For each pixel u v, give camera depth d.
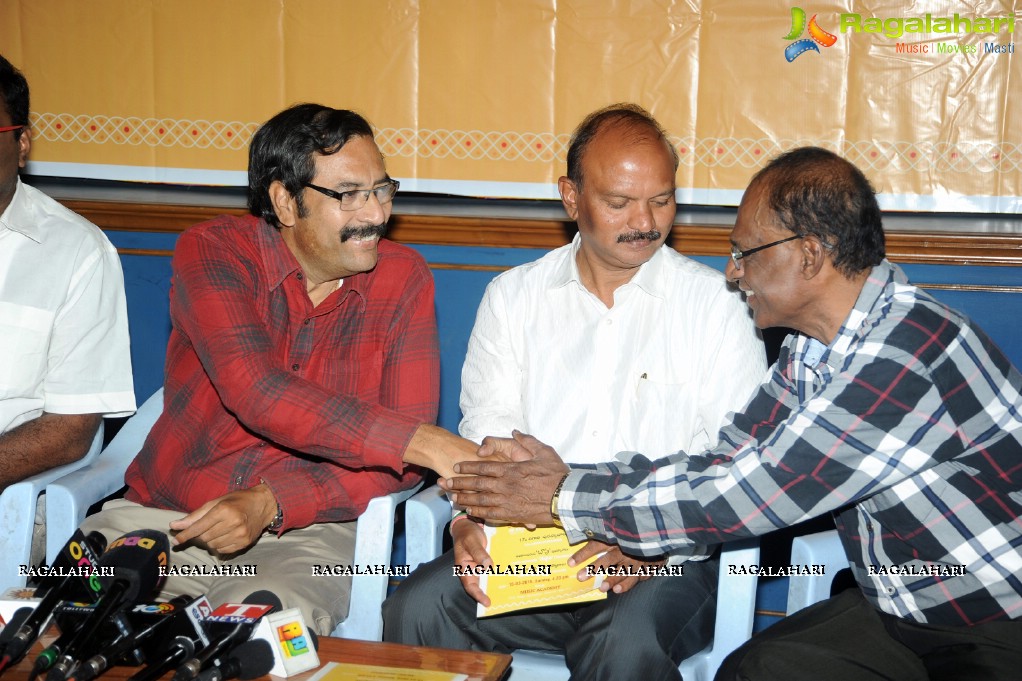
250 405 2.11
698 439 2.25
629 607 2.04
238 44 3.11
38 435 2.42
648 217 2.08
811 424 1.73
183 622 1.63
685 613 2.08
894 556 1.84
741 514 1.78
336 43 3.06
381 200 2.20
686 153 2.96
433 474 3.10
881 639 1.94
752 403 2.11
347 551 2.31
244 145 3.15
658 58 2.94
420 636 2.14
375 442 2.07
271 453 2.31
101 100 3.19
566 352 2.30
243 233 2.32
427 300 2.40
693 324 2.23
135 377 3.23
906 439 1.69
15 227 2.43
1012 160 2.85
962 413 1.72
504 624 2.18
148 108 3.18
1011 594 1.74
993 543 1.73
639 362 2.25
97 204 3.02
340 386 2.33
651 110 2.96
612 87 2.96
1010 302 2.76
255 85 3.12
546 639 2.22
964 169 2.87
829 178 1.74
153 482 2.34
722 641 2.12
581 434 2.28
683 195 2.99
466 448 2.05
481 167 3.06
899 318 1.72
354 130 2.17
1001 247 2.68
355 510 2.28
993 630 1.78
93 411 2.49
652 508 1.83
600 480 1.91
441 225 2.91
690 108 2.95
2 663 1.56
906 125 2.87
